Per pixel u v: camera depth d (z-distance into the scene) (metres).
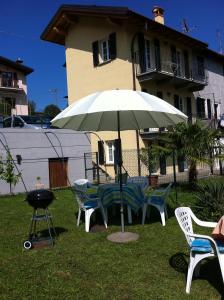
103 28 21.83
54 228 7.66
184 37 23.23
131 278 4.84
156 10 25.77
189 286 4.35
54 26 24.14
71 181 17.50
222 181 9.66
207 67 28.55
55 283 4.75
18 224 8.47
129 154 19.83
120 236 6.91
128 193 7.90
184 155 12.57
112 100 6.09
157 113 7.52
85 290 4.51
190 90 25.61
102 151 21.75
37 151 16.23
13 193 15.12
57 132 17.11
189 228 4.82
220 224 4.33
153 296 4.28
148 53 21.73
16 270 5.27
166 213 8.51
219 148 12.69
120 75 20.98
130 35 20.66
